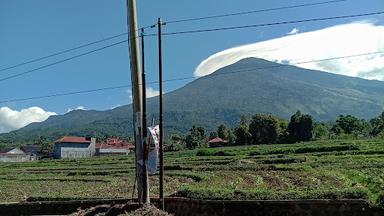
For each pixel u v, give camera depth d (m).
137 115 25.59
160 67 29.25
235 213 27.95
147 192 25.22
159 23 29.44
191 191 30.61
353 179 45.44
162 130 29.03
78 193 45.56
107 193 44.28
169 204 30.56
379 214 24.88
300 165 63.62
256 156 88.94
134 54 25.78
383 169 53.50
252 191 29.31
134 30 25.86
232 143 155.38
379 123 147.88
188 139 165.00
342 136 139.62
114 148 195.12
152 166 25.06
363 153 79.06
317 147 92.50
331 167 59.00
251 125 148.75
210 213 28.52
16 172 84.25
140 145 25.45
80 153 189.12
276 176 52.72
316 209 26.22
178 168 70.81
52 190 51.66
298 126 140.25
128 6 25.92
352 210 25.45
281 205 27.05
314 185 41.66
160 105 29.06
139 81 25.78
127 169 75.81
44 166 100.81
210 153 105.69
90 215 27.38
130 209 24.75
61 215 34.69
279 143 142.75
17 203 38.75
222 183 47.09
